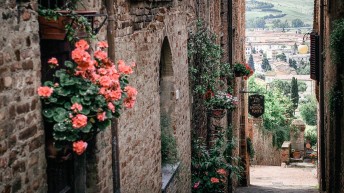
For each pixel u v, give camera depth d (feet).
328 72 46.42
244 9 75.61
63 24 14.47
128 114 21.83
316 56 56.24
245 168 68.90
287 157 91.35
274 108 104.78
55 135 13.82
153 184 26.37
